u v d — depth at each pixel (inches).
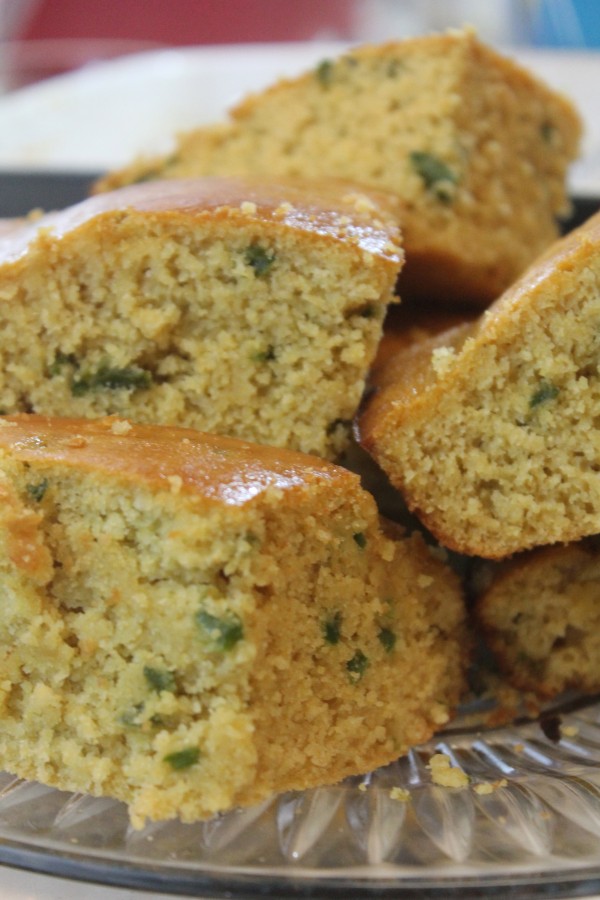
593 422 11.2
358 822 10.4
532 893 9.9
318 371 11.6
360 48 14.1
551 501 11.2
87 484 10.6
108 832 10.3
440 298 14.0
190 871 10.0
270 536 10.6
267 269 11.5
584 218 15.8
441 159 13.5
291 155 14.1
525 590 11.9
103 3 29.3
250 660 10.4
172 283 11.6
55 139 20.1
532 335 11.1
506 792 10.6
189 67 22.5
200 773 10.4
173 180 12.8
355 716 11.0
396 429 11.2
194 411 11.8
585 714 11.7
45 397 11.8
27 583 10.7
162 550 10.5
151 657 10.5
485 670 12.1
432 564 11.7
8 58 24.8
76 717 10.6
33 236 11.8
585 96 20.2
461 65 13.7
